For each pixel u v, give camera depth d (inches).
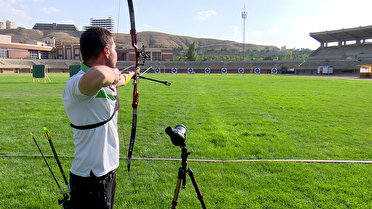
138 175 173.2
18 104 449.4
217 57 4680.1
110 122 79.0
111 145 79.8
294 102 498.0
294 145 237.9
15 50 3117.6
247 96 589.0
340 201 143.1
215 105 460.8
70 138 253.8
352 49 2741.1
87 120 73.4
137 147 229.6
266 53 5935.0
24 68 2878.9
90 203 77.8
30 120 328.2
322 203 140.6
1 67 2623.0
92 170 75.7
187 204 139.1
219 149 223.3
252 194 149.9
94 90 63.3
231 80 1259.2
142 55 105.7
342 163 194.9
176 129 88.7
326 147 235.5
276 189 155.6
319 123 328.5
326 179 168.6
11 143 235.9
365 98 557.6
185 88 779.4
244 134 273.3
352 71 2488.9
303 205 139.1
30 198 143.5
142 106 441.4
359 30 2513.5
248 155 209.9
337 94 633.6
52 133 270.8
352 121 339.9
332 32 2704.2
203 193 150.9
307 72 2787.9
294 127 306.2
